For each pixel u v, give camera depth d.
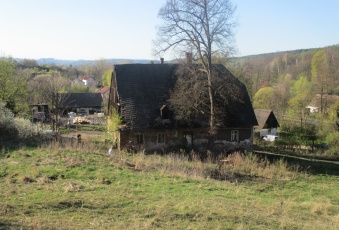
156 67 35.72
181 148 31.64
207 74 31.39
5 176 15.51
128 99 32.50
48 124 52.12
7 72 42.91
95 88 114.38
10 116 28.86
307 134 43.97
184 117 32.09
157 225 10.61
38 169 16.75
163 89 34.00
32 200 11.90
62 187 14.08
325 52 96.69
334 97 71.56
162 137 32.19
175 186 16.59
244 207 14.01
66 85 80.69
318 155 37.06
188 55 30.23
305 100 71.56
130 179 16.92
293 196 19.27
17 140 25.38
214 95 31.02
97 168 18.27
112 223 10.35
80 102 81.56
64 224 9.84
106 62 164.62
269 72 110.62
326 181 24.41
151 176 18.19
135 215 11.38
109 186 15.09
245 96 35.44
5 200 11.70
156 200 13.47
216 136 33.22
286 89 79.75
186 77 33.44
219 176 22.05
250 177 23.05
